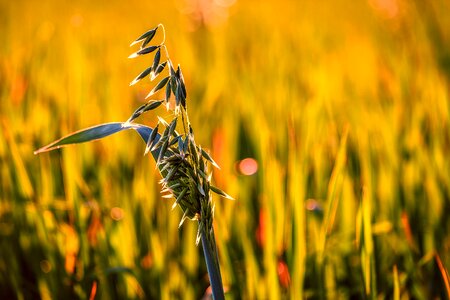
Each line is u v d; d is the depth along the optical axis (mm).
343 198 1824
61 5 6637
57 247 1726
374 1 4645
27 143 2117
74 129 2219
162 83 1049
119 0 7164
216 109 2654
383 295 1528
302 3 6414
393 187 1910
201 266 1832
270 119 2471
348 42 3846
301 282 1430
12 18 5340
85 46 3707
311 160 2064
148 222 1726
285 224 1624
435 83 2557
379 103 2426
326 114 2354
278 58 3334
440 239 1807
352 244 1704
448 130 2162
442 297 1564
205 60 3580
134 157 2182
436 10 3896
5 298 1771
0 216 1951
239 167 2129
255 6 6504
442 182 1909
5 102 2430
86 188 1771
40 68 3078
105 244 1681
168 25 4742
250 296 1485
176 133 1063
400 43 3494
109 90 2654
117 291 1729
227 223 1771
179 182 1057
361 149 2014
